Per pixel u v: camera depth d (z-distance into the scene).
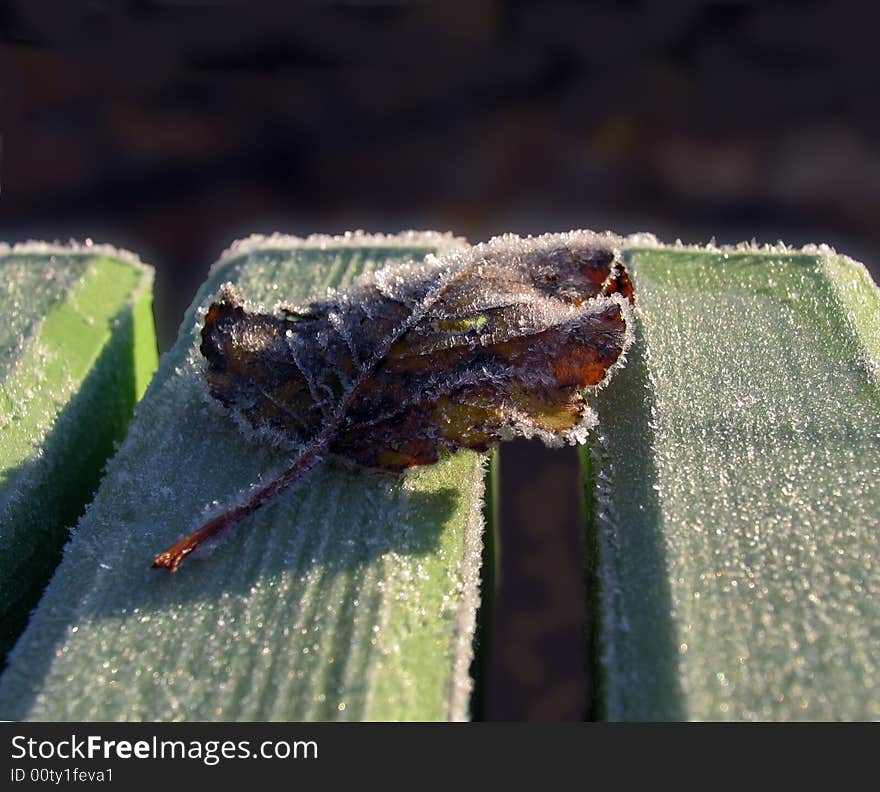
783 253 0.47
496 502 0.46
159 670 0.42
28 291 0.47
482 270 0.44
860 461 0.43
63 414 0.46
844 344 0.45
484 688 0.44
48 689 0.41
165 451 0.44
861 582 0.42
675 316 0.46
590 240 0.45
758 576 0.42
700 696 0.41
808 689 0.41
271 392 0.44
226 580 0.42
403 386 0.44
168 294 0.62
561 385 0.43
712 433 0.44
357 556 0.43
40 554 0.44
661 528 0.43
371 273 0.45
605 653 0.42
